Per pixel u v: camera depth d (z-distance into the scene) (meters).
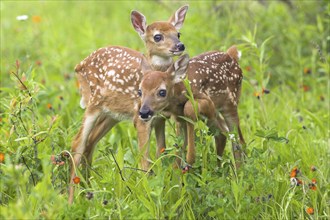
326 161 12.29
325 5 18.03
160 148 12.20
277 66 17.45
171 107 11.52
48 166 10.83
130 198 10.77
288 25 18.00
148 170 10.74
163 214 10.05
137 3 19.67
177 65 11.38
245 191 10.71
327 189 11.21
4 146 11.61
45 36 20.28
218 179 10.50
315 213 10.67
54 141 12.32
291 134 13.56
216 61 12.20
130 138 13.02
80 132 12.46
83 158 12.38
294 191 10.90
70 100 15.42
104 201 10.30
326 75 16.80
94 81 12.81
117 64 12.53
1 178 10.54
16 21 22.47
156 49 12.58
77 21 23.14
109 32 21.50
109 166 12.00
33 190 10.14
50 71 18.70
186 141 11.63
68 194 11.40
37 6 24.30
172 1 19.44
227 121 12.50
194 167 10.85
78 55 19.56
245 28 17.80
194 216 10.55
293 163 12.16
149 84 11.24
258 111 14.92
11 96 12.33
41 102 15.38
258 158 11.13
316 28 17.64
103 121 12.77
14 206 9.38
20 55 18.94
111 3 25.00
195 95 11.54
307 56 17.69
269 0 18.81
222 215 10.39
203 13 18.33
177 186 10.56
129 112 12.51
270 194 10.77
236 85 12.55
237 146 11.25
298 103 15.75
